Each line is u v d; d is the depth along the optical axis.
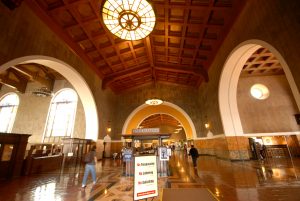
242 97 12.75
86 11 8.10
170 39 10.88
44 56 7.33
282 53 4.75
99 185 5.10
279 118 11.99
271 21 5.14
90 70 12.00
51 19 7.67
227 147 9.73
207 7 7.77
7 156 6.50
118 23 7.11
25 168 7.08
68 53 9.25
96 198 3.82
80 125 15.28
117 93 17.83
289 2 4.38
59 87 16.92
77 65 10.17
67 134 15.20
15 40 5.89
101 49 10.98
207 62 12.13
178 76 16.02
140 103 17.42
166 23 9.38
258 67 12.04
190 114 16.41
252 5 6.12
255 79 13.12
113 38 10.41
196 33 9.89
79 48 10.06
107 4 6.33
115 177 6.39
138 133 7.25
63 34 8.62
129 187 4.82
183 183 5.03
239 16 7.17
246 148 9.70
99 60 12.15
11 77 15.95
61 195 4.09
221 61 9.78
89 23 8.73
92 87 12.20
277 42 4.93
